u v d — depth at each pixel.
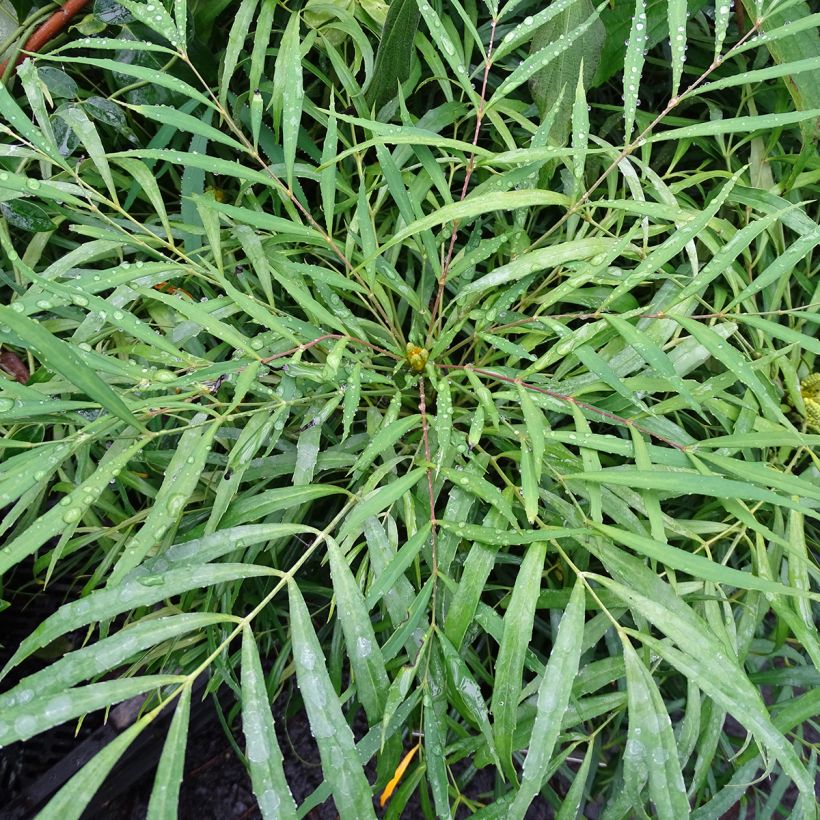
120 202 0.59
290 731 0.69
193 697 0.56
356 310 0.61
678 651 0.38
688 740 0.45
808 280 0.56
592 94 0.62
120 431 0.49
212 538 0.39
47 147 0.43
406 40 0.52
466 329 0.59
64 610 0.37
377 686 0.40
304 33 0.58
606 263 0.44
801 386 0.54
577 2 0.51
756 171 0.56
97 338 0.50
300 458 0.46
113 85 0.58
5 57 0.56
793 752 0.37
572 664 0.38
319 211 0.59
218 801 0.68
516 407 0.53
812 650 0.44
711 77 0.61
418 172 0.56
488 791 0.67
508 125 0.60
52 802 0.33
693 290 0.42
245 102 0.55
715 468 0.47
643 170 0.51
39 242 0.54
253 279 0.54
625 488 0.47
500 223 0.55
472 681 0.40
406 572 0.48
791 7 0.51
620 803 0.39
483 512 0.53
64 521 0.37
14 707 0.34
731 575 0.38
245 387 0.40
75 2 0.55
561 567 0.55
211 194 0.53
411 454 0.53
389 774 0.42
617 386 0.42
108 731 0.54
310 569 0.58
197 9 0.55
